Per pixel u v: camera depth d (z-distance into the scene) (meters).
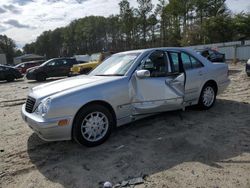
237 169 3.58
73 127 4.28
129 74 4.87
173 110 5.74
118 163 3.90
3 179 3.65
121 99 4.70
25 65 30.42
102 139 4.56
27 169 3.90
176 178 3.42
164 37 65.56
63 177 3.62
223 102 7.19
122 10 64.19
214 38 44.53
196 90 5.93
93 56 38.59
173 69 5.43
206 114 6.05
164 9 64.38
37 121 4.12
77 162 4.02
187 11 60.84
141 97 4.92
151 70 5.16
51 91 4.42
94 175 3.62
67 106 4.15
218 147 4.28
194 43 45.38
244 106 6.70
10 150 4.60
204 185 3.23
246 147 4.24
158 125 5.43
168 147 4.37
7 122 6.49
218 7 56.72
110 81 4.66
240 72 15.50
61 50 118.81
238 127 5.15
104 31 96.69
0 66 20.39
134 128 5.32
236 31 47.28
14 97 11.06
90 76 5.33
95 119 4.48
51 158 4.21
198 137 4.72
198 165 3.73
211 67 6.33
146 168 3.71
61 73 19.80
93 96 4.38
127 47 67.75
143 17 64.62
